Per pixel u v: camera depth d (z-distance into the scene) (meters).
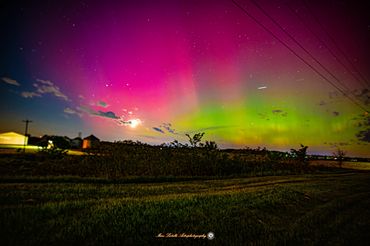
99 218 8.69
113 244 6.91
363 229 10.07
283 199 14.38
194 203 11.83
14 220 7.75
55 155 32.50
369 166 82.69
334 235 9.12
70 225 7.80
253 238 8.32
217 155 37.72
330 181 28.72
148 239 7.46
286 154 48.88
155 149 43.16
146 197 13.15
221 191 16.75
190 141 40.25
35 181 17.19
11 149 49.03
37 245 6.43
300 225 10.14
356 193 20.38
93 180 19.06
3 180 16.47
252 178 28.28
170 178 22.75
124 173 24.50
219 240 7.82
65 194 12.61
